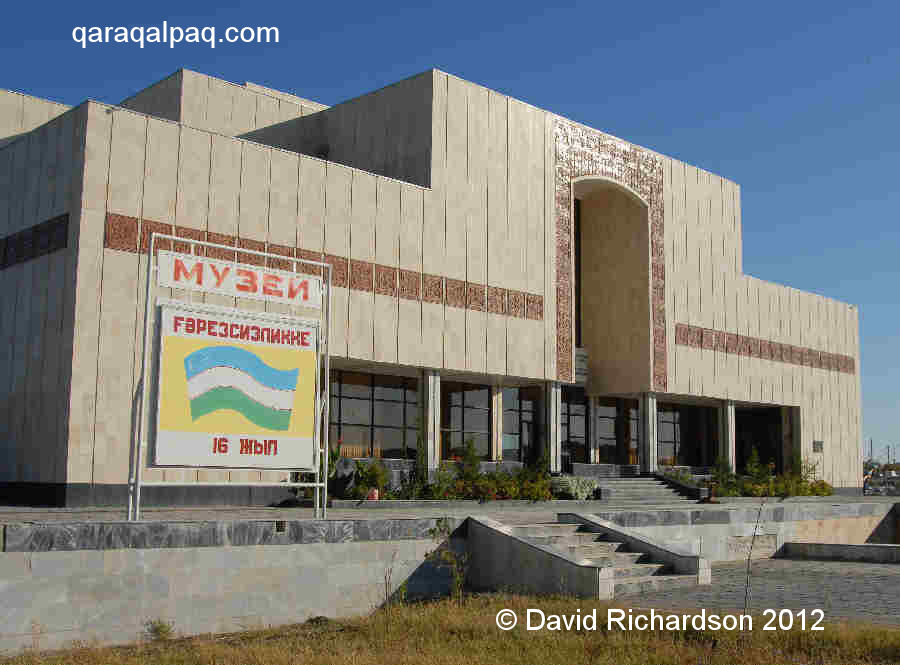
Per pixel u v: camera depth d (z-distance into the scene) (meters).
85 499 24.25
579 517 21.39
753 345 49.19
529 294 36.94
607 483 39.19
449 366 33.59
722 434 47.84
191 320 16.62
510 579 18.41
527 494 33.50
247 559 15.74
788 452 52.41
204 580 15.17
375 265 31.61
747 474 47.66
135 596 14.36
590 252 45.59
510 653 12.24
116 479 24.88
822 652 11.80
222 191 27.73
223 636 14.75
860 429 57.12
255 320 17.38
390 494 31.03
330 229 30.39
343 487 30.52
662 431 49.34
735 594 17.61
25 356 26.31
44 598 13.44
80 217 24.88
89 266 24.89
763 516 26.56
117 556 14.24
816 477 52.62
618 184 42.38
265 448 17.23
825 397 54.28
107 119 25.64
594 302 45.22
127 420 25.19
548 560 17.66
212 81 37.69
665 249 44.44
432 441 33.75
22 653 12.91
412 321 32.53
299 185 29.70
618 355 44.00
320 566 16.73
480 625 14.02
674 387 43.94
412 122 35.03
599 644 12.64
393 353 31.80
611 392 44.00
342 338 30.33
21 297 26.89
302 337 18.00
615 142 42.38
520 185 37.28
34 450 25.36
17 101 34.56
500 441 39.00
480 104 36.22
